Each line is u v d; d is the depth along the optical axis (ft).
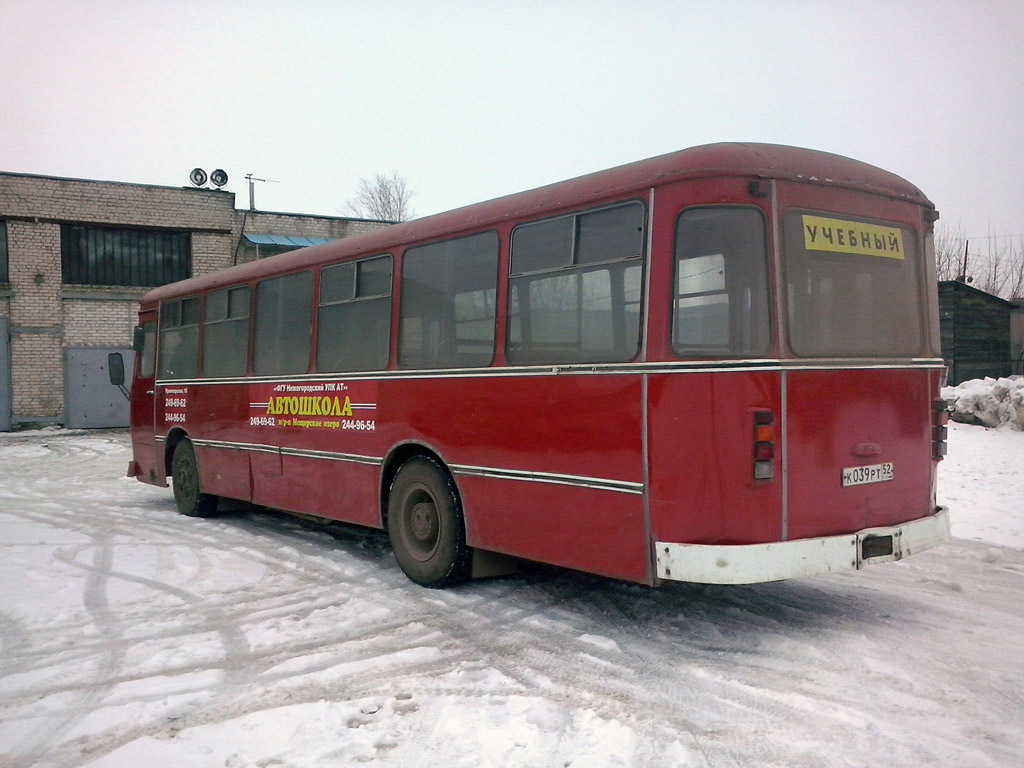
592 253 17.37
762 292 15.56
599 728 12.87
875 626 17.74
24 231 77.46
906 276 18.29
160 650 17.12
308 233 91.66
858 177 17.38
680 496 15.49
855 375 16.62
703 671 15.28
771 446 15.28
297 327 27.27
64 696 14.71
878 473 16.99
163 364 36.55
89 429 80.23
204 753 12.34
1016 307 102.63
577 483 17.37
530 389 18.53
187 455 34.40
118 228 81.76
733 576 14.92
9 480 47.50
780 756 11.87
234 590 21.91
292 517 34.04
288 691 14.79
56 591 21.79
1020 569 22.93
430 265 21.86
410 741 12.62
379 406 23.32
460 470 20.44
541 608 19.75
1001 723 12.85
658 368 15.75
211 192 84.99
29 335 77.97
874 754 11.87
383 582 22.57
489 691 14.57
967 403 52.70
